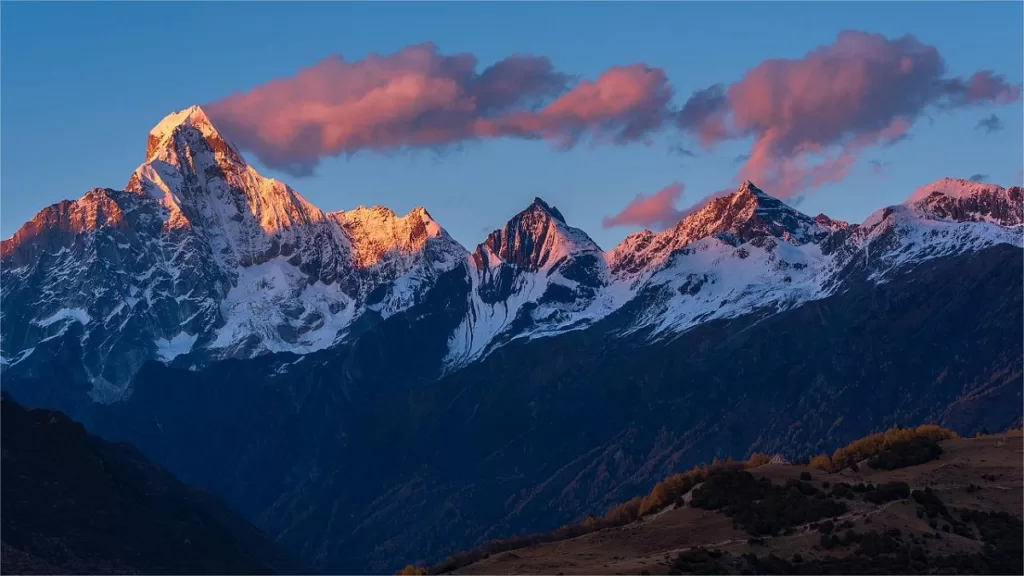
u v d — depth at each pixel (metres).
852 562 189.88
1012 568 188.38
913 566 187.75
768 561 191.50
